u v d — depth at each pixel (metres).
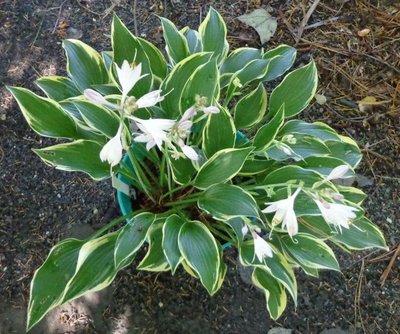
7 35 0.83
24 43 0.83
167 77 0.56
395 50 0.88
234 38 0.86
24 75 0.81
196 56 0.55
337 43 0.87
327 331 0.73
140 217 0.56
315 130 0.61
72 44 0.57
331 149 0.62
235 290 0.74
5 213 0.75
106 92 0.55
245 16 0.87
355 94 0.85
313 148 0.59
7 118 0.79
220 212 0.52
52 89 0.58
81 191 0.76
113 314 0.72
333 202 0.49
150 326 0.72
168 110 0.57
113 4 0.86
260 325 0.73
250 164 0.59
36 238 0.74
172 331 0.72
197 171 0.56
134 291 0.73
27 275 0.73
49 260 0.55
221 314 0.73
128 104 0.44
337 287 0.75
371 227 0.60
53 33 0.84
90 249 0.55
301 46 0.87
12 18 0.84
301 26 0.87
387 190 0.80
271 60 0.63
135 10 0.86
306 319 0.74
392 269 0.77
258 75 0.61
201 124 0.60
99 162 0.55
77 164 0.54
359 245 0.59
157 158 0.62
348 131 0.83
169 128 0.45
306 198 0.54
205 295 0.73
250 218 0.59
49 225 0.75
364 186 0.80
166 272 0.74
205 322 0.72
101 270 0.55
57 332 0.71
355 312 0.75
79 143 0.54
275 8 0.88
